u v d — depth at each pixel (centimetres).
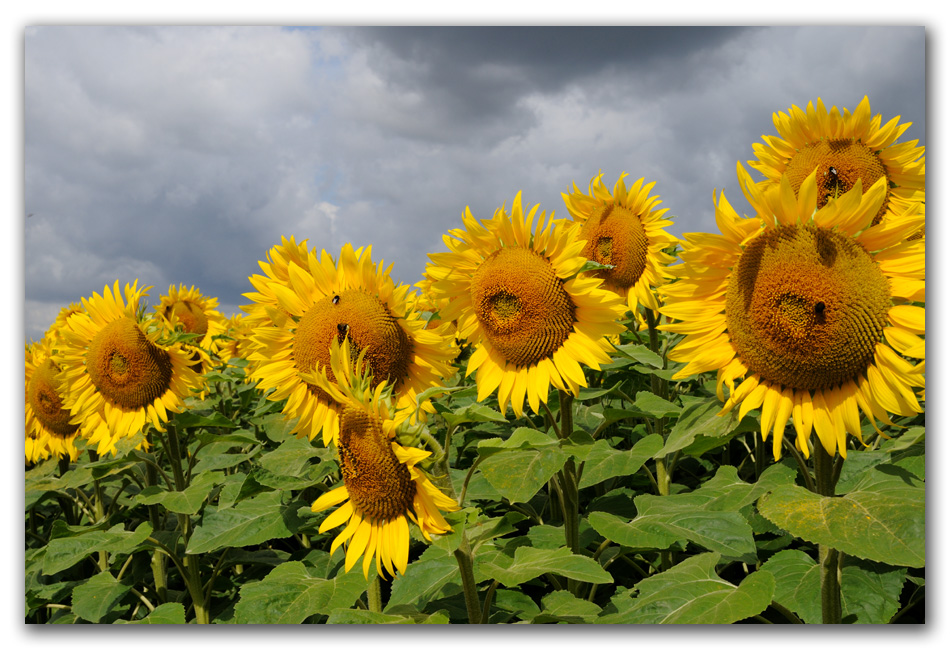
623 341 177
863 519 104
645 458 131
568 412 133
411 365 135
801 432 110
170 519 179
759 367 112
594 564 111
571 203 174
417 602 129
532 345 132
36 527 202
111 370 156
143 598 151
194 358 192
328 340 132
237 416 200
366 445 108
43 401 187
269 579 129
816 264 108
